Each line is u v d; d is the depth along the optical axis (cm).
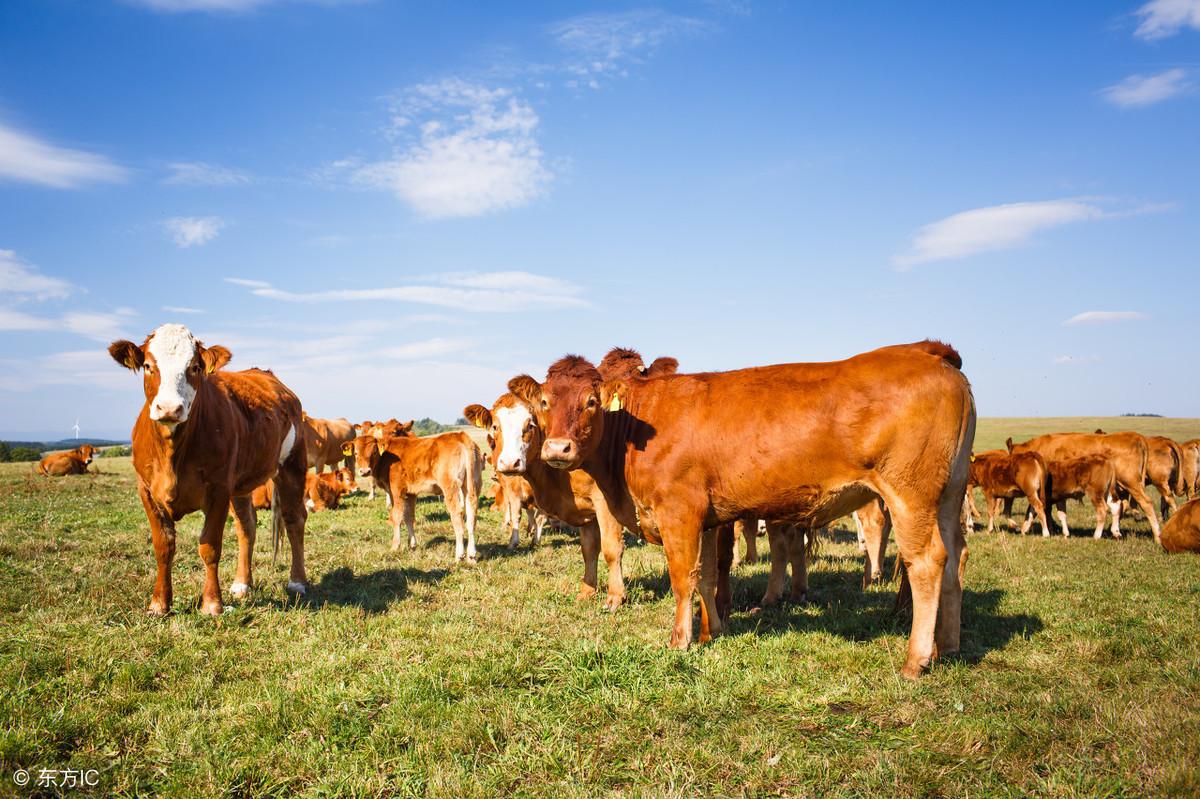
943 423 564
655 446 651
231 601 796
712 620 692
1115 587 932
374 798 395
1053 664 603
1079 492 1573
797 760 425
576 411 664
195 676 553
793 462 595
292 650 623
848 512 634
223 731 461
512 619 743
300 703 500
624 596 834
